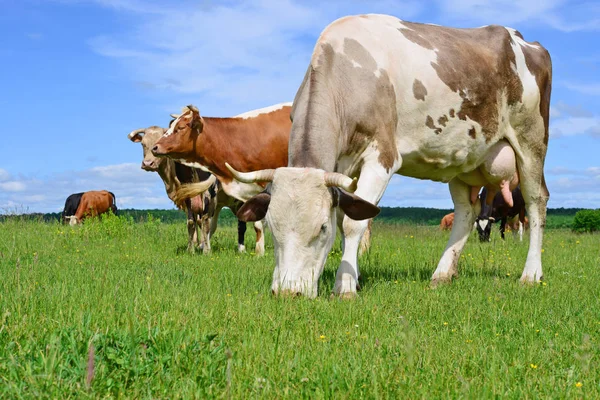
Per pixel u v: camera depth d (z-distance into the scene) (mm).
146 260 9695
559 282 8164
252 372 3424
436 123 7418
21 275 6609
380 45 7121
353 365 3545
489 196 9242
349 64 6812
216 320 4742
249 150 11430
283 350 3896
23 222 16266
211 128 11289
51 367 3094
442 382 3375
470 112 7668
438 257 10742
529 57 8594
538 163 8766
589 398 3295
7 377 3092
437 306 5871
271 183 5828
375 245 13016
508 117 8305
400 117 7184
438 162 7750
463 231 8633
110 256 10055
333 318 5105
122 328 4188
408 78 7160
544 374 3754
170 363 3451
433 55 7414
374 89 6832
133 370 3252
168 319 4500
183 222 19172
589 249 14227
